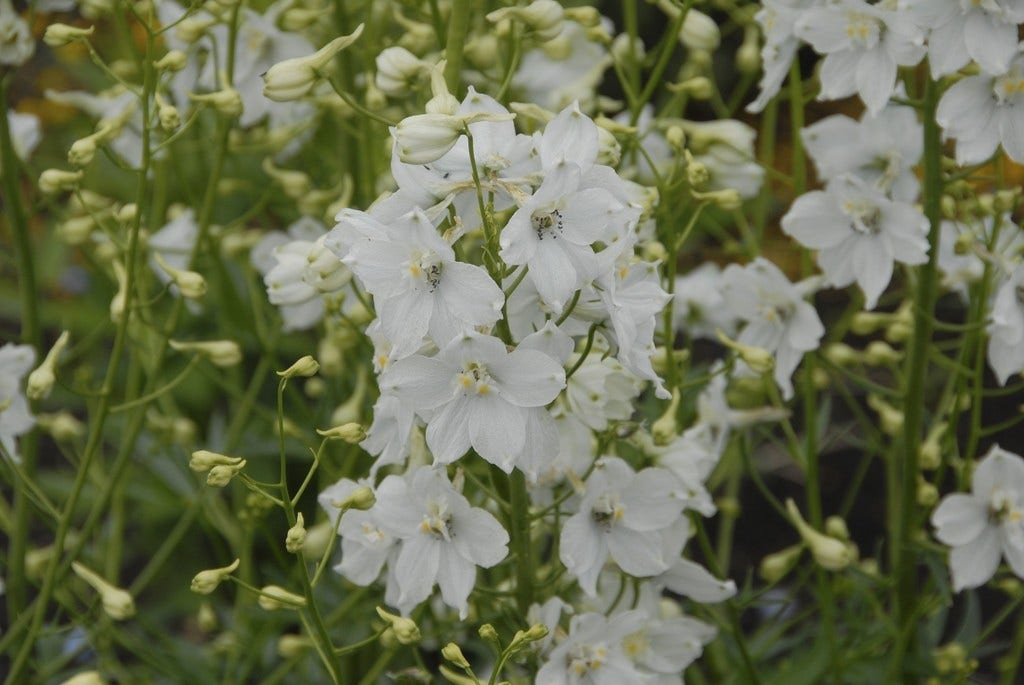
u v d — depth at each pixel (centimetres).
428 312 268
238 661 468
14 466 381
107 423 516
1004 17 337
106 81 642
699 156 434
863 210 378
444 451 277
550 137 271
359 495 295
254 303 477
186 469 473
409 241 262
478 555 304
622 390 328
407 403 275
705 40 425
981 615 592
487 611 385
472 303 266
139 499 527
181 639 515
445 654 281
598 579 356
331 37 466
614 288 278
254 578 485
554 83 472
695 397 433
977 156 356
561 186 260
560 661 314
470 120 262
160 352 409
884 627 425
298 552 294
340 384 467
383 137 450
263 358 472
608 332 293
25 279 436
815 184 760
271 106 463
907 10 340
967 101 352
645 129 427
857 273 386
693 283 469
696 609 421
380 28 468
